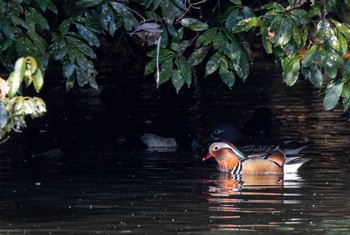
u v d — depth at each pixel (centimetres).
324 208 1312
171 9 1129
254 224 1199
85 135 2108
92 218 1238
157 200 1370
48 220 1225
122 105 2677
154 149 1942
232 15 1114
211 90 3047
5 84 873
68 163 1741
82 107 2628
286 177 1606
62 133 2131
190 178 1591
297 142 1838
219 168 1673
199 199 1382
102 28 1106
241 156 1667
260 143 1852
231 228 1176
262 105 2675
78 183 1520
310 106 2645
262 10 1362
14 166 1700
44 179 1559
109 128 2216
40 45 1075
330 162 1753
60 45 1091
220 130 1995
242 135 2188
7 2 1052
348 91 1097
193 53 1138
